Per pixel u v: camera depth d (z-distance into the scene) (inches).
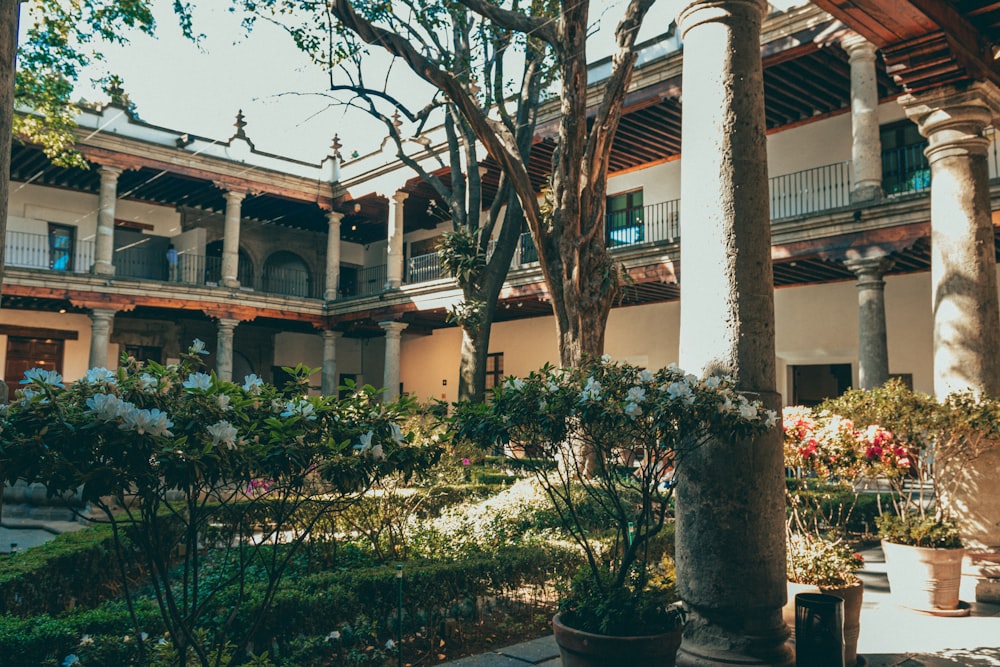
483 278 591.8
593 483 319.3
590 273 391.2
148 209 1011.3
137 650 143.1
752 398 162.1
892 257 533.6
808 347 687.1
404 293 871.7
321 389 984.3
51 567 217.6
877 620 220.7
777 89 621.3
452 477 385.7
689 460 165.8
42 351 923.4
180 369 115.0
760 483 161.3
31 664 143.9
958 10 239.0
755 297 168.1
